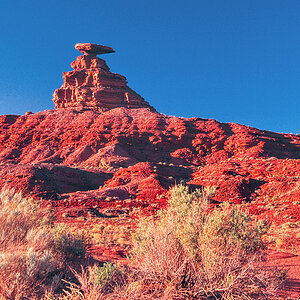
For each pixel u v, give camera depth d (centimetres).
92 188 8556
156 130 13862
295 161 6159
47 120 14250
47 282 553
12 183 6825
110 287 513
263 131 14888
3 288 473
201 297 479
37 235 676
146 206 5150
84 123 13925
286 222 2848
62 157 12206
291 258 844
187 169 9144
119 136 13100
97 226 3058
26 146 13138
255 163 6662
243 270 479
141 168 7838
